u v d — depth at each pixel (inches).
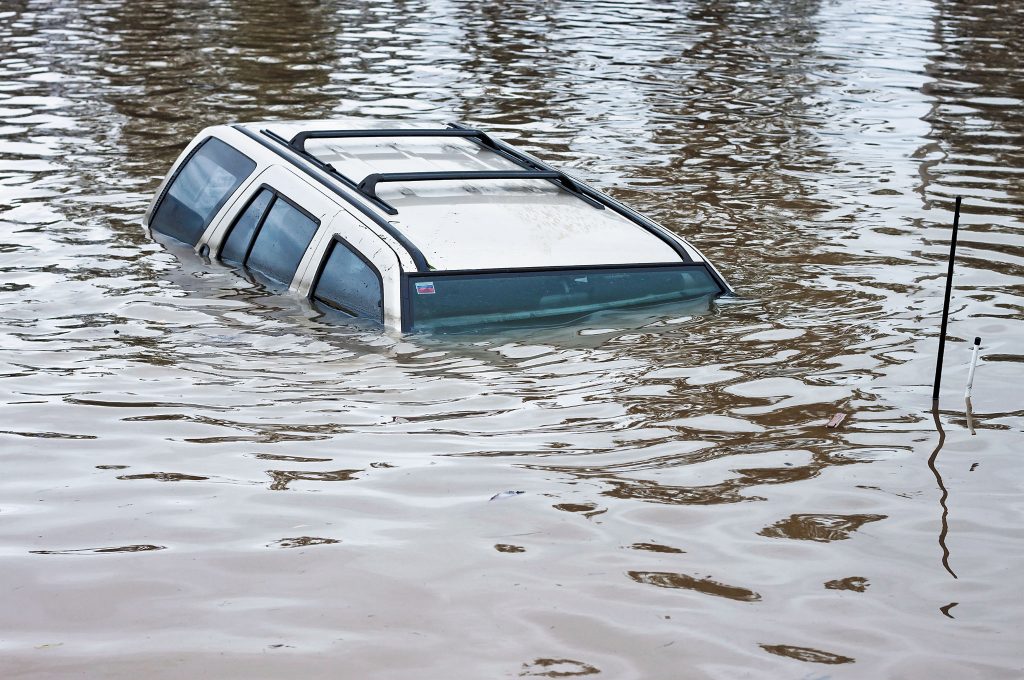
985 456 243.4
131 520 211.3
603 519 214.4
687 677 165.8
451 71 751.1
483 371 287.4
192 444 245.1
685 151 553.3
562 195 363.3
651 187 483.2
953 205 462.3
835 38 950.4
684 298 335.0
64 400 267.0
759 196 471.5
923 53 888.3
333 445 245.8
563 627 178.4
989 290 356.8
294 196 346.0
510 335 308.3
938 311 336.5
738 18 1041.5
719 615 182.7
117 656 168.1
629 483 229.5
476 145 393.4
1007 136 607.5
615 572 195.3
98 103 620.1
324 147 374.3
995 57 880.3
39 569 193.2
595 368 290.2
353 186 342.3
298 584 189.9
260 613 180.7
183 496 221.3
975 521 215.3
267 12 972.6
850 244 404.5
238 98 647.1
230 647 171.0
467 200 346.9
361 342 303.1
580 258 328.5
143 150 520.7
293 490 224.2
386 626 177.8
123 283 347.3
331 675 164.4
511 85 710.5
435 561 197.9
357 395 273.0
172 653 169.2
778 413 264.8
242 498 220.7
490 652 171.2
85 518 211.8
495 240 327.0
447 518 213.8
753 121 629.3
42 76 689.0
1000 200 473.7
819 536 209.2
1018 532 211.6
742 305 337.7
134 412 261.3
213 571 193.5
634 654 171.3
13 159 496.1
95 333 309.3
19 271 355.3
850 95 714.2
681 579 193.6
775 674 167.0
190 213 383.9
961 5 1167.6
